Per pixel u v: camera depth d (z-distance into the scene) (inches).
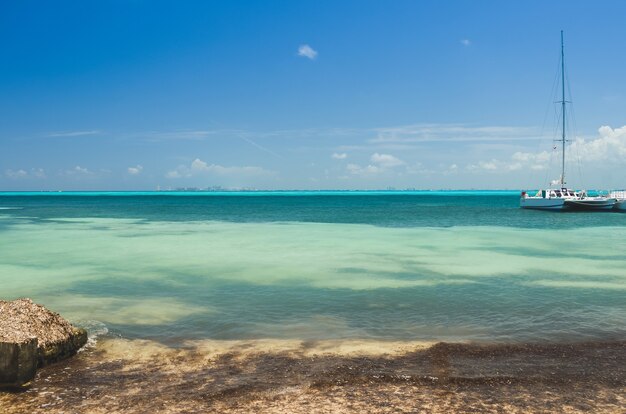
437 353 333.4
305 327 404.2
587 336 375.2
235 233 1300.4
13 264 762.2
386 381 281.7
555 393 265.0
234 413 240.4
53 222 1784.0
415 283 599.2
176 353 334.0
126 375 291.9
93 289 571.2
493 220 1811.0
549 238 1147.3
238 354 331.9
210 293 545.0
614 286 579.5
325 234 1264.8
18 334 282.2
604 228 1432.1
